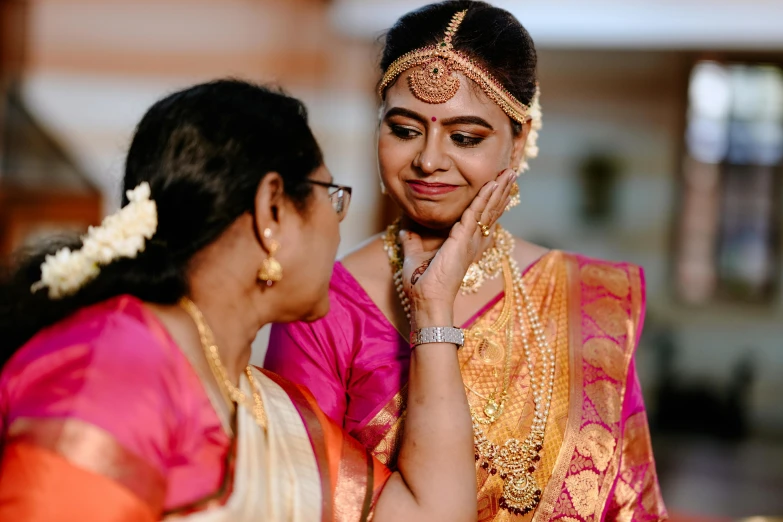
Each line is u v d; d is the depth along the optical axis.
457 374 1.56
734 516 5.52
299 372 1.72
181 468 1.21
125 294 1.27
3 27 5.78
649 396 7.89
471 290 1.75
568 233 7.97
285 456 1.42
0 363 1.27
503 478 1.66
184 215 1.27
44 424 1.11
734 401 7.81
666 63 7.79
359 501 1.50
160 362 1.21
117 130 5.94
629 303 1.82
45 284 1.28
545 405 1.70
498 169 1.68
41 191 5.72
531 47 1.72
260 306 1.40
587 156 7.91
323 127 6.93
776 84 7.98
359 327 1.73
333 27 6.83
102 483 1.09
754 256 8.02
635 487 1.77
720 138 8.06
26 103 5.84
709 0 6.99
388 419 1.68
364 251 1.83
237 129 1.29
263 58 6.50
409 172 1.67
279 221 1.35
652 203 7.92
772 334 7.90
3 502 1.09
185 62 6.18
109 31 5.98
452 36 1.61
